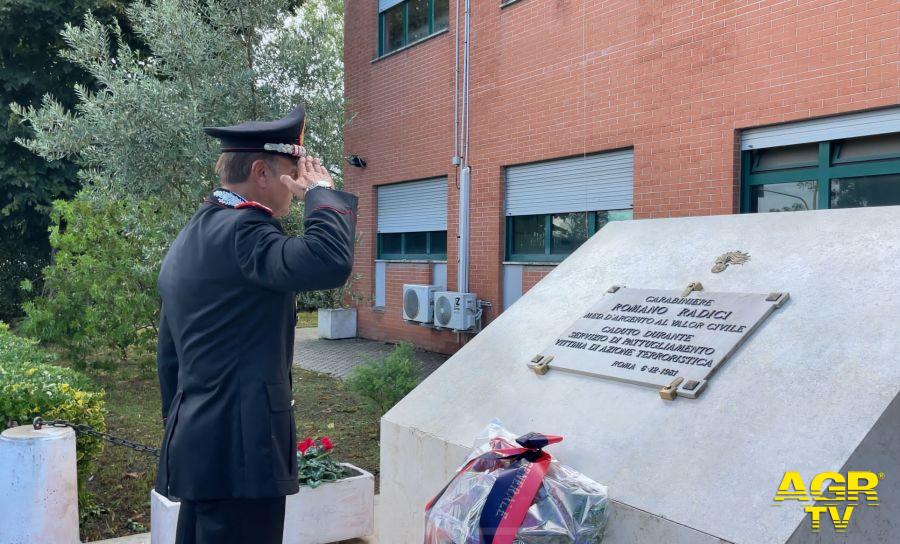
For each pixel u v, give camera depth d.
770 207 7.28
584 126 9.03
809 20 6.64
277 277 2.05
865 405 2.07
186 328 2.17
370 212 13.51
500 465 2.25
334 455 6.11
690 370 2.53
